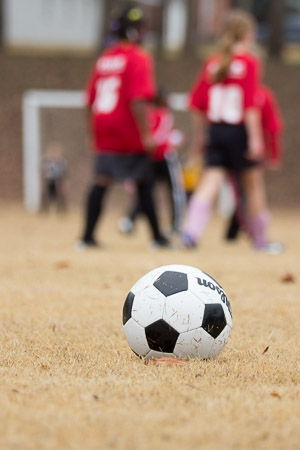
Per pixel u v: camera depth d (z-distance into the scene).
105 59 13.71
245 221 14.70
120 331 6.95
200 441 3.77
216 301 5.62
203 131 14.66
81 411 4.24
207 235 19.08
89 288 9.48
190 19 38.31
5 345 6.25
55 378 5.06
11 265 11.53
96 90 13.94
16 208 27.64
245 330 7.08
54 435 3.82
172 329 5.50
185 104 28.27
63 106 28.94
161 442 3.74
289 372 5.41
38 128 28.11
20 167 31.14
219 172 14.23
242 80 13.74
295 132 32.25
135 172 13.80
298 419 4.17
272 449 3.69
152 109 16.31
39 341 6.45
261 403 4.49
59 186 26.66
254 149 13.87
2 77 35.03
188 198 20.17
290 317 7.77
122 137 13.59
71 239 16.52
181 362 5.44
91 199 13.98
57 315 7.68
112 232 19.33
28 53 37.72
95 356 5.86
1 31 38.94
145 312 5.57
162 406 4.38
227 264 11.92
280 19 37.88
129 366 5.47
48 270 11.03
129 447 3.67
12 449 3.62
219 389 4.82
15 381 4.97
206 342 5.55
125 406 4.37
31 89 34.41
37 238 16.73
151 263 11.83
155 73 35.19
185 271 5.75
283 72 35.47
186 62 36.44
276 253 14.11
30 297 8.73
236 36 13.98
